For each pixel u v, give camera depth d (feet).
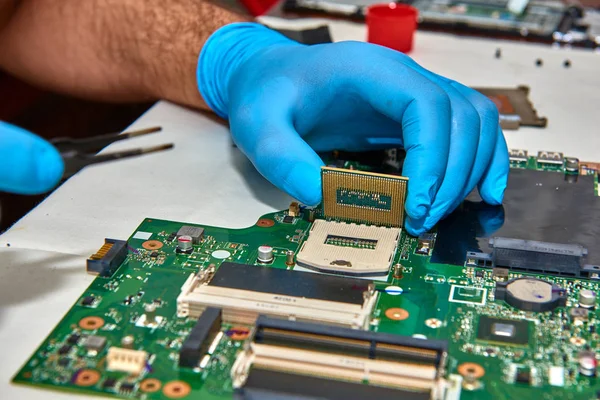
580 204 1.90
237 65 2.10
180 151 2.07
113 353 1.52
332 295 1.63
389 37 2.46
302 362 1.51
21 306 1.63
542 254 1.73
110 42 2.31
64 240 1.78
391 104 1.82
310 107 1.92
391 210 1.79
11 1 2.42
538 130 2.16
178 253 1.75
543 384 1.50
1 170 1.52
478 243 1.79
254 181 1.96
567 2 2.80
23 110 3.09
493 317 1.62
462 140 1.83
